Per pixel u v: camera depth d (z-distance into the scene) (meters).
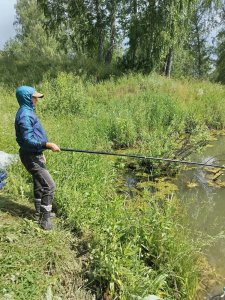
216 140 11.27
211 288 4.29
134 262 4.05
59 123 10.41
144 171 8.11
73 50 24.50
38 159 4.54
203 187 7.40
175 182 7.62
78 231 4.74
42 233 4.43
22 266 3.82
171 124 11.04
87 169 6.60
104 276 3.88
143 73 19.06
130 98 13.88
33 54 23.81
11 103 12.59
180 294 4.05
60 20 21.75
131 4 19.38
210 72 35.75
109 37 21.56
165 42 18.88
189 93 15.33
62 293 3.74
